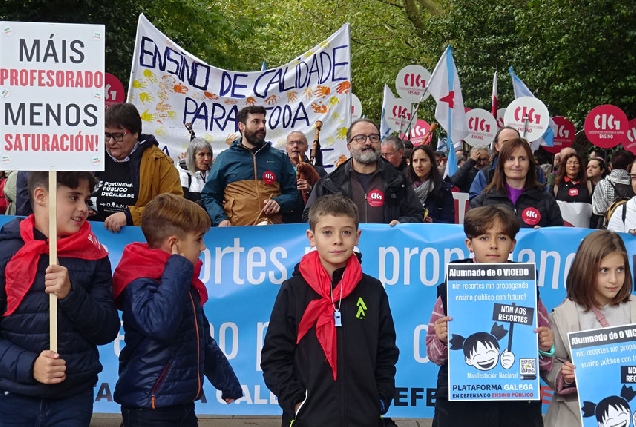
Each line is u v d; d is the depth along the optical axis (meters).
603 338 3.88
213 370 4.32
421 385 5.68
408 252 5.68
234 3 33.16
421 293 5.69
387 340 3.90
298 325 3.84
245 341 5.72
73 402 3.83
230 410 5.71
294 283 3.92
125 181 5.67
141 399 3.89
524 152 6.14
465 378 3.99
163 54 8.91
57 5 19.20
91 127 3.85
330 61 9.12
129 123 5.59
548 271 5.72
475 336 4.00
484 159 10.30
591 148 18.59
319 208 3.87
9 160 3.80
